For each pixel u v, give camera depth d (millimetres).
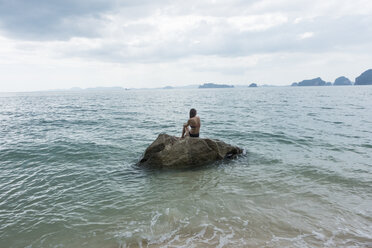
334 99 44750
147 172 7840
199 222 4621
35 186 6691
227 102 43031
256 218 4711
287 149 10250
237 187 6332
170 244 3963
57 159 9266
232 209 5102
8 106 41594
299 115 21609
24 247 4031
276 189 6129
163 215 4934
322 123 16719
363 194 5730
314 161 8414
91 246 3988
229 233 4227
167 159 8148
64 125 18000
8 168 8227
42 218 4965
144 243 4023
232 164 8398
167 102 47219
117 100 59125
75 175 7562
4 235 4387
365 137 11898
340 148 10016
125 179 7219
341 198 5543
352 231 4223
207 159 8531
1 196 6047
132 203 5551
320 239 3998
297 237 4066
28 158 9367
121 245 3990
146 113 26172
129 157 9609
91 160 9172
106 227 4555
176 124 17891
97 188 6539
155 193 6098
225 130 14828
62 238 4250
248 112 25156
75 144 11578
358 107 27906
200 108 31109
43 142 12008
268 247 3805
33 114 26734
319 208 5082
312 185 6340
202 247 3842
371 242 3900
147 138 13086
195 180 6969
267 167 7984
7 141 12289
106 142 12070
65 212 5199
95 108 34438
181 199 5672
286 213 4887
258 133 13711
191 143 8406
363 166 7699
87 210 5270
